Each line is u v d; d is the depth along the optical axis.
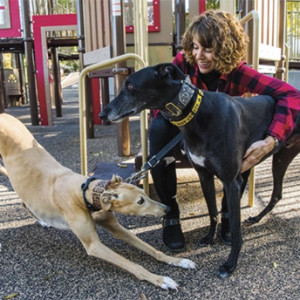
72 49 12.09
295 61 6.68
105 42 4.13
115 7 3.68
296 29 6.74
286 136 1.93
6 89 11.87
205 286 1.67
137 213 1.78
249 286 1.66
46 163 2.11
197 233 2.23
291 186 3.09
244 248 2.02
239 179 1.79
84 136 2.64
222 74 2.03
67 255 2.01
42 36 6.79
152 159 1.96
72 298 1.61
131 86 1.65
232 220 1.73
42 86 7.04
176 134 2.13
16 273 1.83
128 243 1.99
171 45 4.95
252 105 1.89
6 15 6.81
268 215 2.46
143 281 1.72
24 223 2.44
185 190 3.03
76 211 1.84
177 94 1.65
